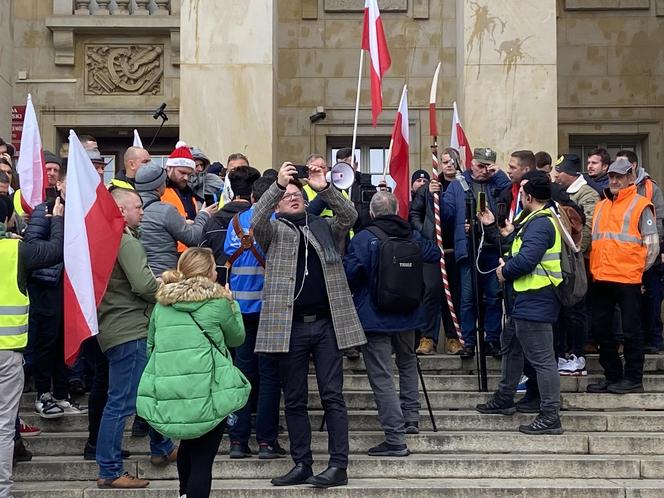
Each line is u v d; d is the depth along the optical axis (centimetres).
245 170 856
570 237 838
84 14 1511
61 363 898
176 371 667
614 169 924
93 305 740
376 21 1037
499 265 890
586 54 1542
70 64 1510
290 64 1520
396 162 1011
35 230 802
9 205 771
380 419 825
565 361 958
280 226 779
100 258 745
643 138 1566
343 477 768
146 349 763
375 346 820
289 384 769
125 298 767
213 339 678
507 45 1226
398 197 1011
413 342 859
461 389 952
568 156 1034
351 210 782
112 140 1572
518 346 870
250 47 1227
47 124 1508
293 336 766
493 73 1224
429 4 1515
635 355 923
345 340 768
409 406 858
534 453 844
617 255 915
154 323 688
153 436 798
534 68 1224
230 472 799
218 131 1216
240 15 1230
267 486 765
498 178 1017
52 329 872
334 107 1516
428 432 873
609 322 924
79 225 743
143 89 1514
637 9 1544
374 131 1511
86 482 800
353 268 813
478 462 811
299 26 1523
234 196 862
